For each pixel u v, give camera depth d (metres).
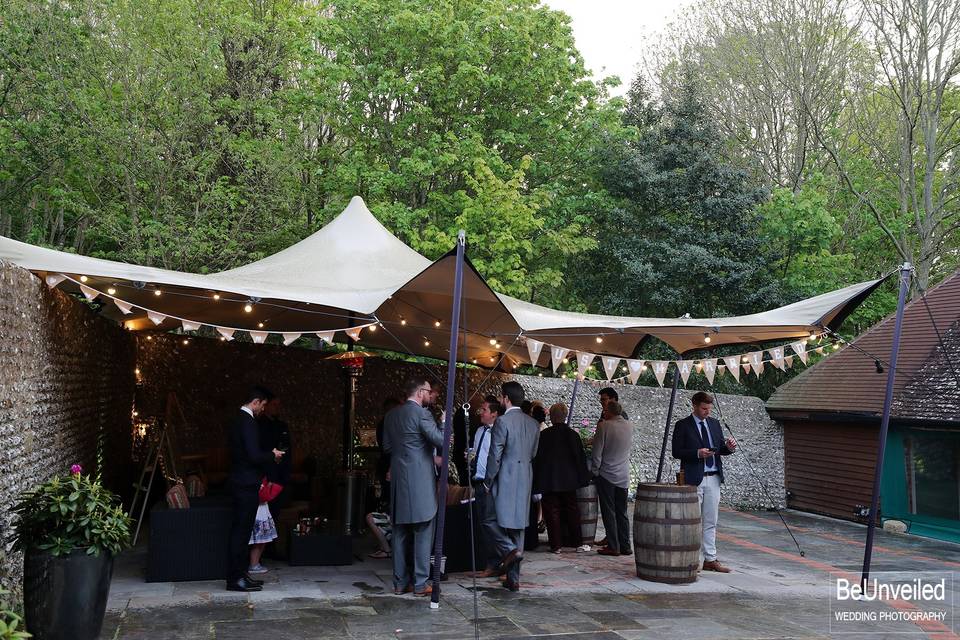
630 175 20.27
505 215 16.52
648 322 8.73
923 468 12.42
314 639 5.54
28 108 17.80
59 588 4.91
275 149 17.62
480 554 8.00
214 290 7.28
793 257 21.72
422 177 17.83
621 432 9.28
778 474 15.70
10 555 5.46
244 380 13.62
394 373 14.82
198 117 17.64
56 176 18.25
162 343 13.11
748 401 15.77
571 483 9.29
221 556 7.37
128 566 7.92
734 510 15.23
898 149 23.09
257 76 19.09
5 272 5.45
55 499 5.06
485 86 18.00
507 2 19.34
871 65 23.03
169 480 8.94
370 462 12.82
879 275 24.25
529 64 18.67
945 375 12.54
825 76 23.45
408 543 7.32
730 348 19.86
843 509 13.98
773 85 24.70
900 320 7.83
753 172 25.61
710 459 8.57
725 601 7.10
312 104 18.34
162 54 17.23
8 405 5.50
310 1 22.41
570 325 8.14
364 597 6.82
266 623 5.91
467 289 7.36
